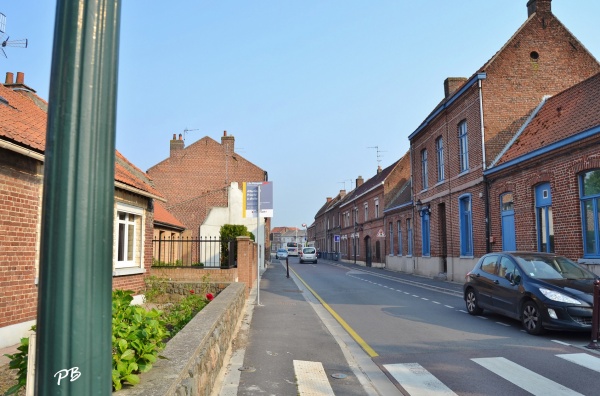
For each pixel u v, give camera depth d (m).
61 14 1.67
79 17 1.65
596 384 6.12
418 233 29.55
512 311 10.16
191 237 29.66
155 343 3.96
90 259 1.58
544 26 21.12
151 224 14.16
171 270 14.37
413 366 7.16
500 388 6.02
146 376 3.40
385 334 9.73
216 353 5.80
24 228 8.03
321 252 81.25
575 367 6.92
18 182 7.91
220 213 30.73
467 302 12.48
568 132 15.16
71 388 1.51
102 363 1.60
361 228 49.09
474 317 11.87
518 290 9.94
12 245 7.72
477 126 20.62
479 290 11.77
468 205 22.09
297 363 7.10
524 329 9.99
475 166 20.78
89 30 1.65
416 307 13.91
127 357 3.23
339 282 23.69
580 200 14.10
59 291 1.54
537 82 20.70
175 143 37.06
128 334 3.50
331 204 77.38
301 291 18.62
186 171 36.81
